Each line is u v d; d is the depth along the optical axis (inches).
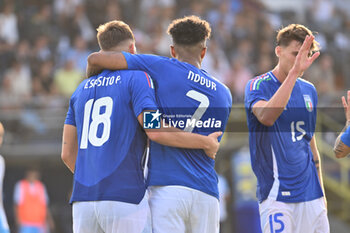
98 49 1732.3
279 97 453.7
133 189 415.2
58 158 1441.9
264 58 1738.4
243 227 1330.0
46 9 1802.4
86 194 417.4
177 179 430.0
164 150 436.5
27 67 1624.0
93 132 425.4
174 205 426.9
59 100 1517.0
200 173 438.0
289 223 477.1
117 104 423.8
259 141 487.8
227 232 1401.3
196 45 462.6
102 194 410.6
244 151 1352.1
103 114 425.7
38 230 1316.4
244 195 1337.4
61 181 1472.7
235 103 1453.0
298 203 478.9
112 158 416.5
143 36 1737.2
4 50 1654.8
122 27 462.3
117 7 1822.1
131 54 448.1
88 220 418.6
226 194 1337.4
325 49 1720.0
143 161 432.8
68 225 1475.1
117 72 438.9
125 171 415.5
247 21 1819.6
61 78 1605.6
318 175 503.8
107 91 431.2
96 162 417.4
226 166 1414.9
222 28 1780.3
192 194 431.2
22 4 1785.2
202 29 463.5
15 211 1390.3
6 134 1448.1
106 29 461.7
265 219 484.7
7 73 1595.7
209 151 441.1
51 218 1450.5
